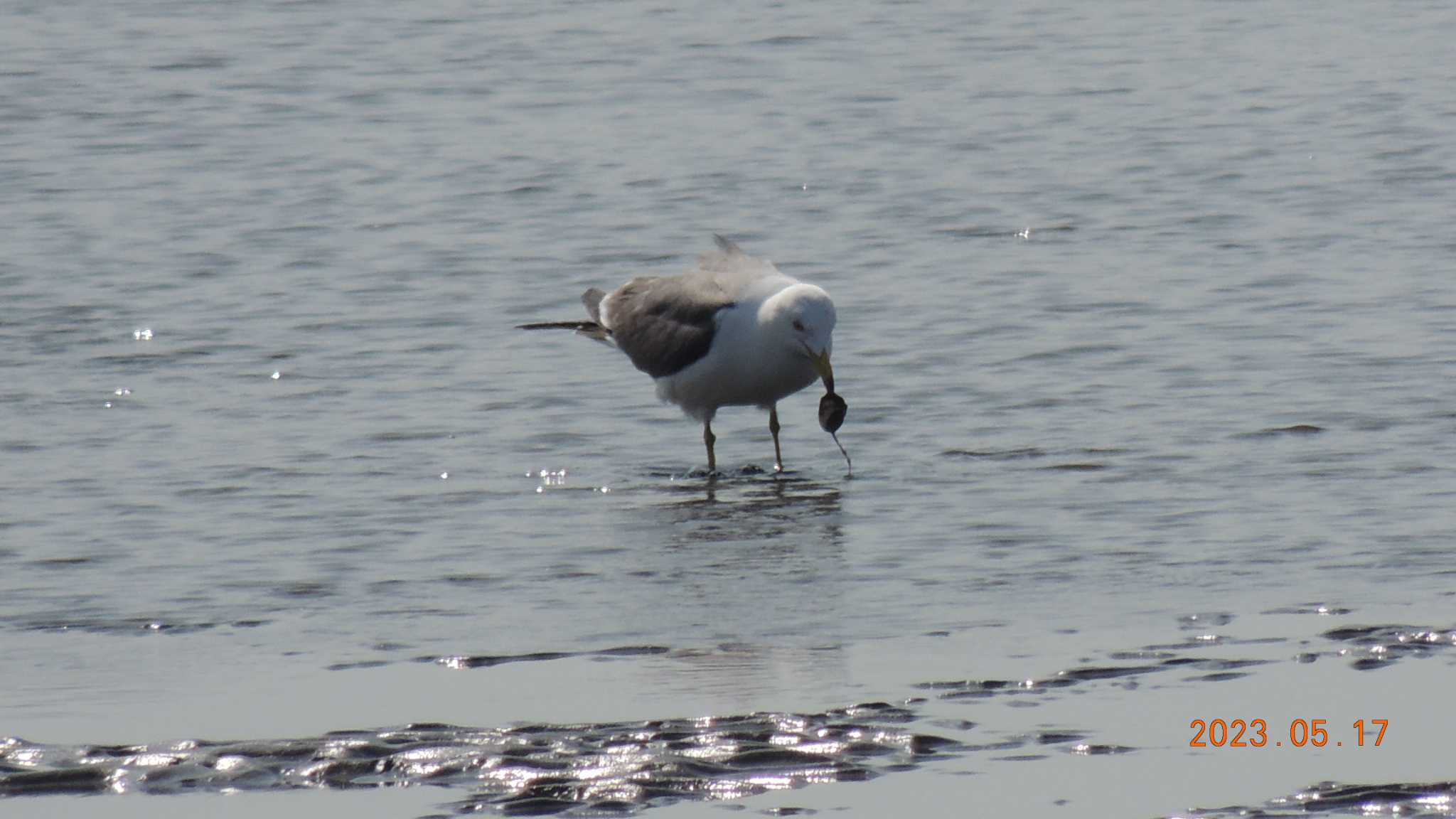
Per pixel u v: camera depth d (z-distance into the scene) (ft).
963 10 126.62
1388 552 42.78
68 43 116.57
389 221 80.64
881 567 43.11
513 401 58.34
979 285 70.28
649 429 56.03
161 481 50.70
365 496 49.57
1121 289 69.10
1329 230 76.59
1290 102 100.58
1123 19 123.54
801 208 82.69
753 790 30.37
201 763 31.58
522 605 40.93
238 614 40.57
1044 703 34.06
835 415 52.13
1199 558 42.88
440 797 30.27
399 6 127.34
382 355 63.16
